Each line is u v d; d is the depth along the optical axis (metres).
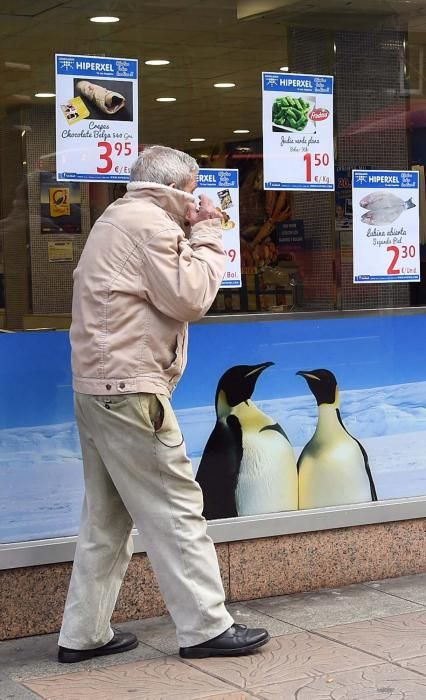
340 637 5.45
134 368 4.91
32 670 5.14
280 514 6.15
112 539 5.21
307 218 6.24
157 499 5.01
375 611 5.85
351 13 6.32
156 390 4.94
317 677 4.93
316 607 5.95
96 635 5.21
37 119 5.66
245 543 6.07
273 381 6.16
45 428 5.66
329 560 6.28
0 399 5.59
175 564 5.04
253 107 6.08
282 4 6.12
